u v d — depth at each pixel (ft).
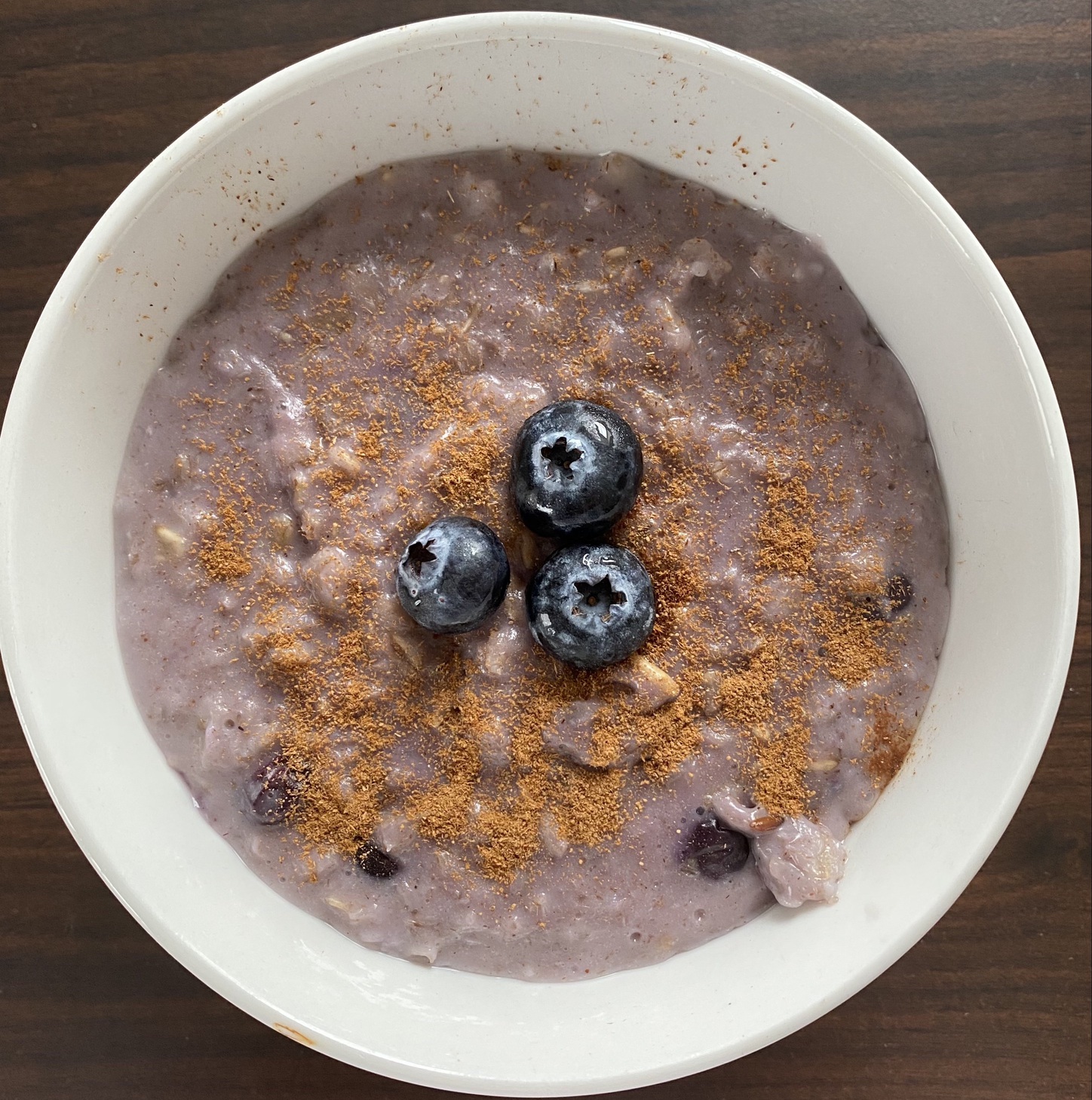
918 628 0.54
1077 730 0.61
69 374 0.50
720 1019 0.51
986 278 0.49
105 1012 0.60
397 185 0.53
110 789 0.51
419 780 0.53
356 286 0.53
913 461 0.54
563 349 0.54
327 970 0.53
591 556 0.51
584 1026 0.52
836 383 0.54
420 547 0.50
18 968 0.60
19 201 0.58
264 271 0.53
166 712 0.53
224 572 0.53
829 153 0.50
